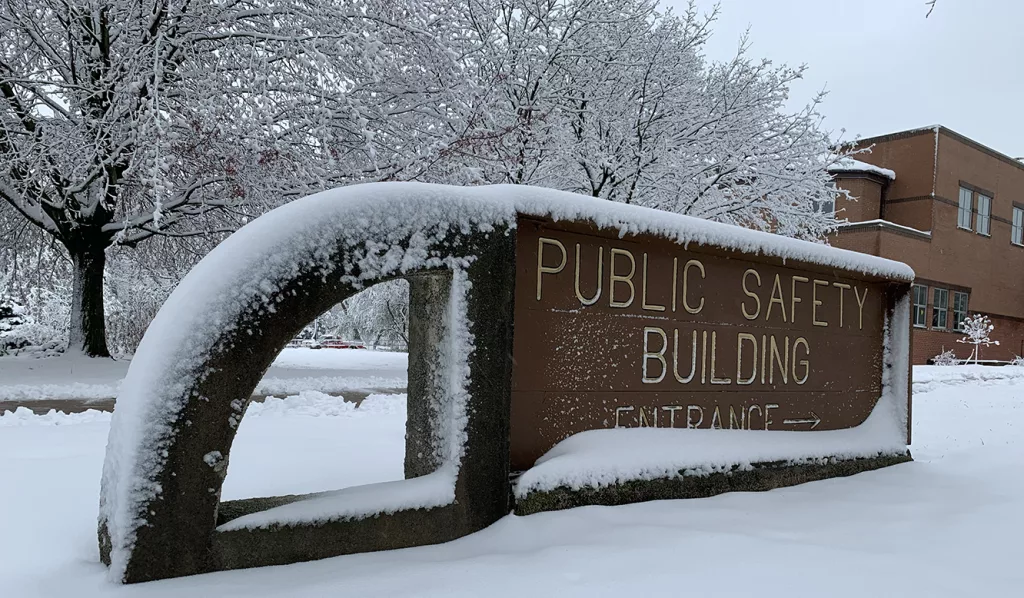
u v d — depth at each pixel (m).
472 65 14.46
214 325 2.47
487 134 12.16
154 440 2.37
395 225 2.84
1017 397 10.95
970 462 5.11
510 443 3.24
